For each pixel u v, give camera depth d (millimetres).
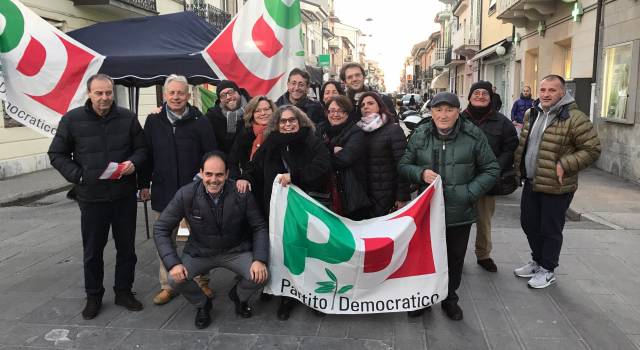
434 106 3602
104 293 4391
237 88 4852
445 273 3725
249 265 3768
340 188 3959
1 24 5109
